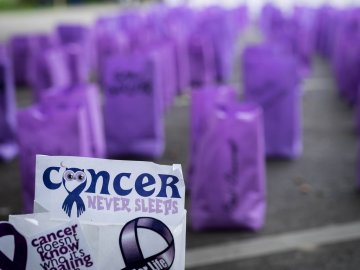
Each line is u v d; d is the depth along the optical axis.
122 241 1.44
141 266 1.44
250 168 3.54
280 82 4.97
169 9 18.23
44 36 9.98
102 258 1.43
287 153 5.12
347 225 3.69
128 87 5.09
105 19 13.84
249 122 3.47
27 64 9.59
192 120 4.21
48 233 1.42
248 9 23.34
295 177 4.67
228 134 3.49
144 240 1.44
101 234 1.43
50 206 1.46
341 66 7.76
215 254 3.32
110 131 5.19
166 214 1.45
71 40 11.20
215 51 9.34
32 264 1.42
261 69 4.99
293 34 8.94
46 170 1.47
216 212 3.57
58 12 30.86
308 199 4.17
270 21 14.06
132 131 5.16
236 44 15.06
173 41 8.16
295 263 3.19
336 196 4.22
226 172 3.53
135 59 5.07
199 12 17.17
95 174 1.46
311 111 7.01
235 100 4.27
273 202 4.12
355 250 3.33
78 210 1.46
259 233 3.60
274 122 5.06
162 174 1.45
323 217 3.83
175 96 8.23
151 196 1.45
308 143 5.67
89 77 10.25
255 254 3.31
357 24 10.27
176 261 1.45
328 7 14.23
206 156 3.55
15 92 9.09
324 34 12.16
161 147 5.35
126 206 1.45
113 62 5.10
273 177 4.68
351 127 6.24
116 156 5.24
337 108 7.15
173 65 7.99
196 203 3.63
